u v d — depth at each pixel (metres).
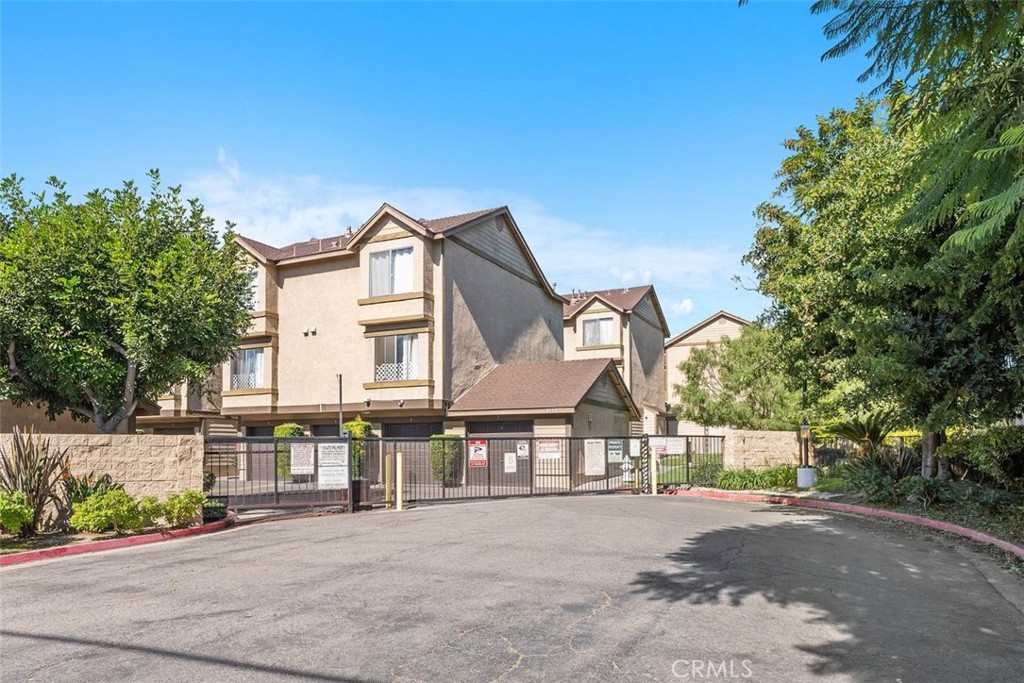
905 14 5.63
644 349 43.00
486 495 20.28
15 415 20.89
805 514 15.47
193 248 17.47
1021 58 6.01
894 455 17.45
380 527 13.71
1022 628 6.68
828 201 19.95
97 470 13.85
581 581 8.40
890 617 6.98
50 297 16.03
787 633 6.40
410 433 28.05
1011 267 9.23
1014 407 13.13
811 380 21.59
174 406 31.56
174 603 7.64
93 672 5.48
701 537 11.72
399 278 26.89
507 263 31.88
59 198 16.83
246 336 29.39
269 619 6.89
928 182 6.69
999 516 13.21
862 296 16.23
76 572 9.76
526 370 29.06
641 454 22.56
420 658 5.70
